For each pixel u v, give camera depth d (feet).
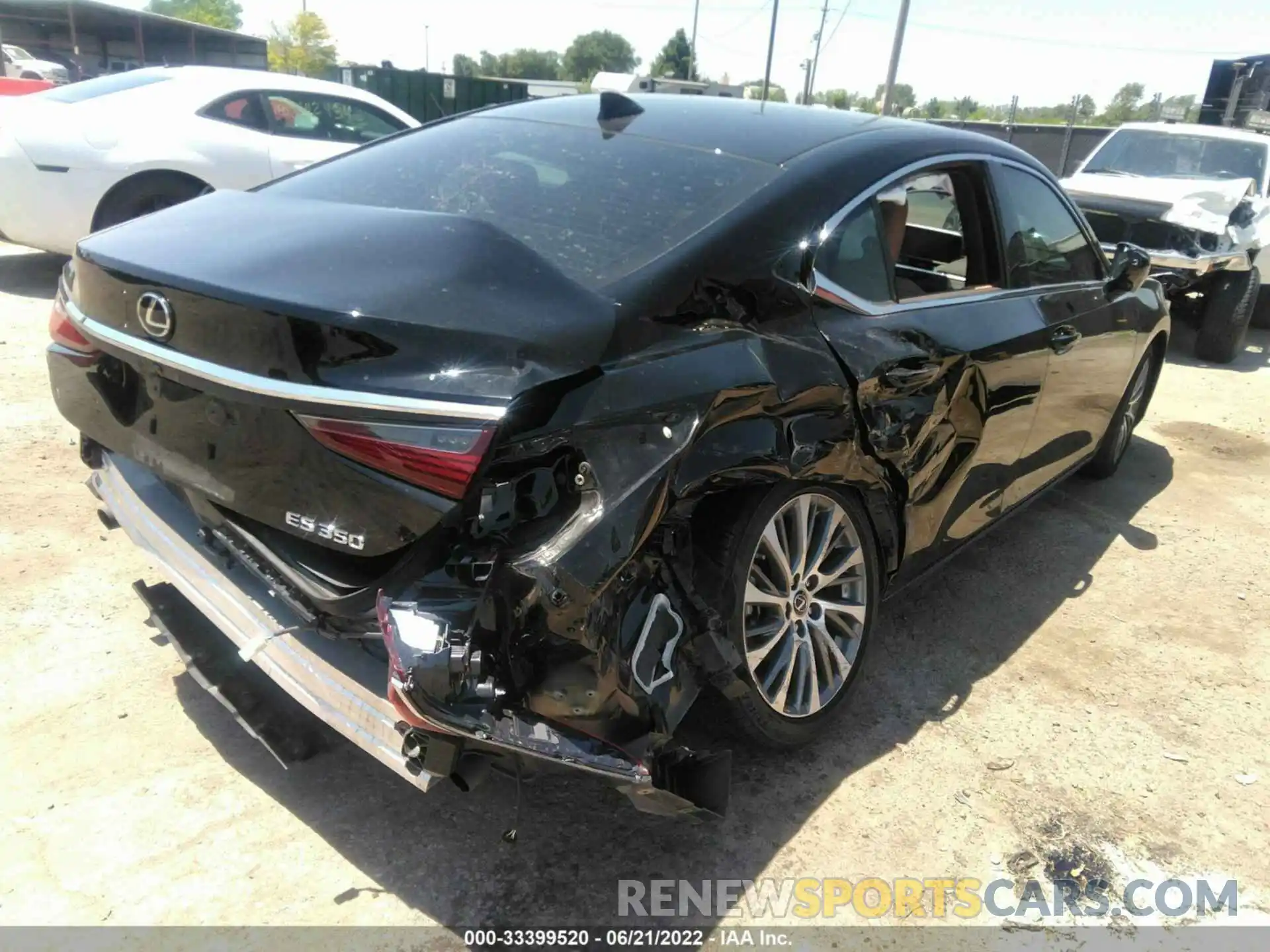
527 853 7.92
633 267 7.61
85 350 8.06
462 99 79.46
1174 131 31.60
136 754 8.57
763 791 8.85
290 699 8.62
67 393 8.41
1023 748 9.84
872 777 9.19
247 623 7.33
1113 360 14.17
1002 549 14.43
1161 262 25.46
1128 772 9.61
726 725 9.50
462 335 6.35
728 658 7.84
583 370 6.59
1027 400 11.55
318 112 25.18
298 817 8.06
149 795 8.14
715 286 7.78
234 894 7.30
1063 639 12.02
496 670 6.32
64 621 10.32
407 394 6.17
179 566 7.98
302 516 6.71
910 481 9.53
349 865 7.65
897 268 10.87
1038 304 11.76
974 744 9.82
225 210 8.36
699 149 9.24
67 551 11.62
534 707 6.43
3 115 21.50
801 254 8.45
